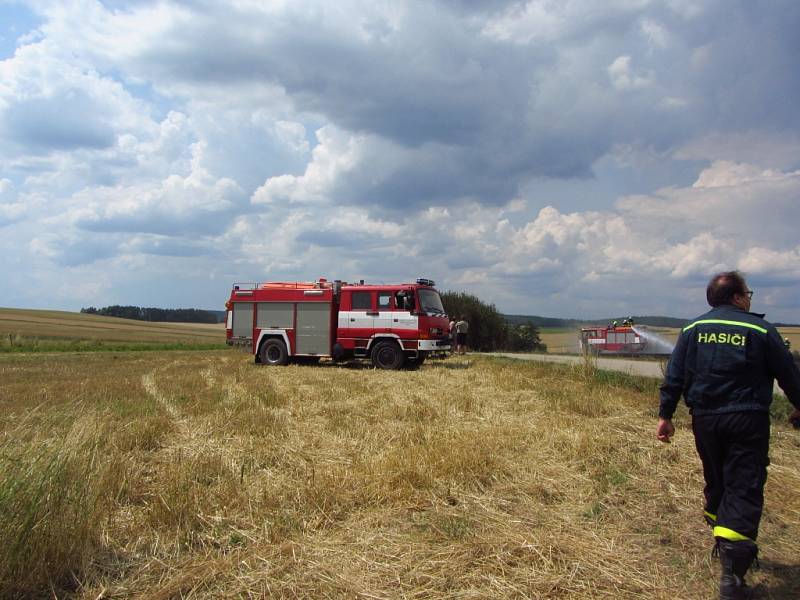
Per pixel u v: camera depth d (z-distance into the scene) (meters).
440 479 5.47
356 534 4.32
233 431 7.77
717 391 3.56
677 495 5.14
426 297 18.59
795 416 3.66
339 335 18.89
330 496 4.96
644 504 4.96
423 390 12.23
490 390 12.16
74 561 3.65
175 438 7.48
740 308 3.88
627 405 9.61
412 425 8.17
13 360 23.72
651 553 4.00
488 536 4.23
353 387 12.67
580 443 6.67
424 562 3.82
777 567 3.83
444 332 18.92
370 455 6.50
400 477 5.41
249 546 4.09
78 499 3.84
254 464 6.08
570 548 4.01
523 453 6.61
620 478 5.57
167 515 4.48
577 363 15.79
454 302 39.88
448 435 7.39
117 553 3.96
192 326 98.62
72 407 8.50
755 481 3.46
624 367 16.64
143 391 12.09
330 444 7.15
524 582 3.56
